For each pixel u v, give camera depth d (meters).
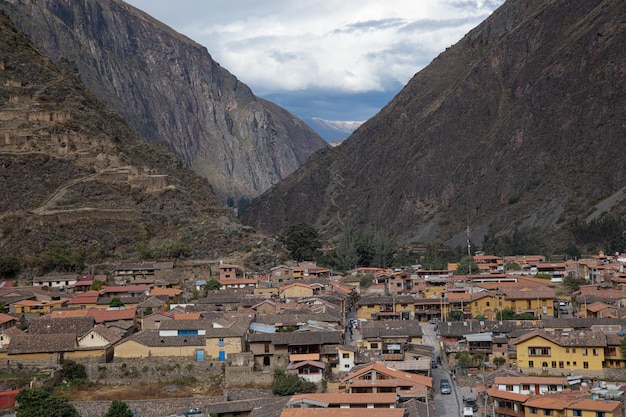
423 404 156.25
